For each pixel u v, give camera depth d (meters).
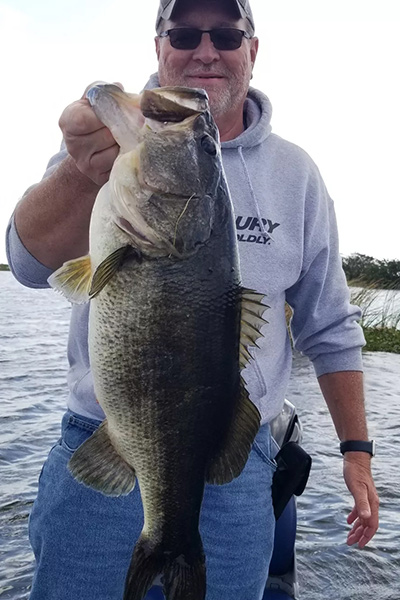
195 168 2.10
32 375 10.69
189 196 2.08
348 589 4.05
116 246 2.04
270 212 3.00
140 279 2.05
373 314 16.89
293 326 3.46
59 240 2.32
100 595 2.72
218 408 2.17
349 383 3.36
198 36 2.98
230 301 2.15
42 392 9.37
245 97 3.16
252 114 3.18
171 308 2.08
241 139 2.99
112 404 2.12
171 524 2.22
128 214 2.03
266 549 2.94
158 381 2.10
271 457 3.07
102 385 2.11
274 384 3.03
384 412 8.45
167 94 2.13
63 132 2.04
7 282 57.34
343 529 4.83
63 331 18.00
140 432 2.14
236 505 2.84
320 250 3.22
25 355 12.98
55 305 30.02
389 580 4.16
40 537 2.76
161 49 3.10
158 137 2.07
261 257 2.95
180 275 2.08
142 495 2.19
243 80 3.06
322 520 4.97
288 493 3.01
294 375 10.91
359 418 3.34
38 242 2.32
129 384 2.10
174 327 2.08
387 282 18.05
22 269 2.44
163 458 2.16
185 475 2.19
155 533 2.22
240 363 2.23
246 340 2.22
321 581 4.14
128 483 2.19
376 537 4.70
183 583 2.23
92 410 2.79
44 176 2.61
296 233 3.06
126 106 2.06
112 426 2.16
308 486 5.65
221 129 3.13
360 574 4.21
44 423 7.62
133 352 2.08
